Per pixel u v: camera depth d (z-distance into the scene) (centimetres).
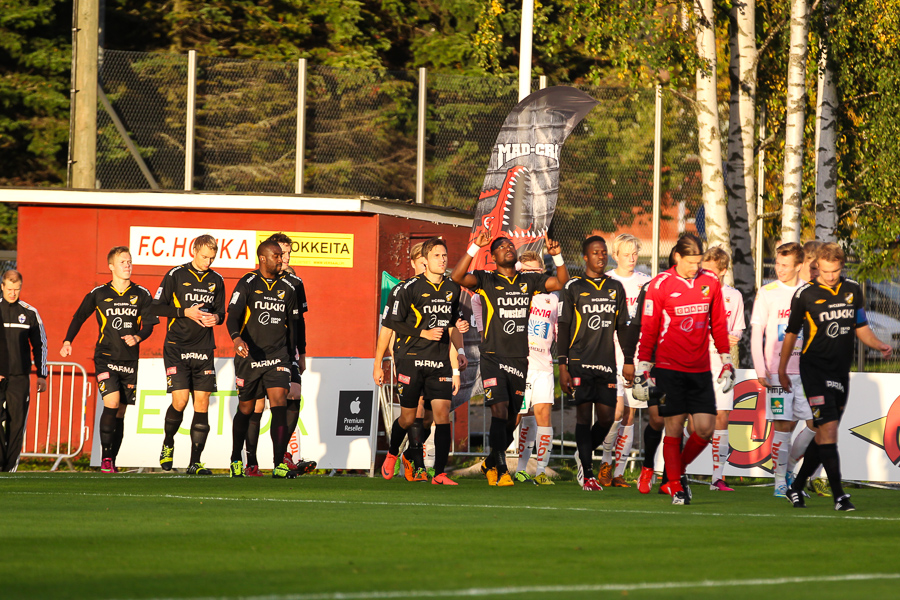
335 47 7719
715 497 3073
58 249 4466
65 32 7612
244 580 1505
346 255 4338
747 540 2000
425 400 3428
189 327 3641
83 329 4494
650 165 5734
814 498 3159
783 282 3144
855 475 3556
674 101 5731
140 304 3853
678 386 2689
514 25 7200
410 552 1792
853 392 3591
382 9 7869
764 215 5644
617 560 1730
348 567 1630
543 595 1409
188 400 3738
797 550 1872
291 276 3528
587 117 5781
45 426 4484
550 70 7450
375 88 6431
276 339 3484
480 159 6278
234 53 7612
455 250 4850
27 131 7431
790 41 4950
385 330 3306
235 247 4394
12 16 7275
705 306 2639
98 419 3969
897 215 5766
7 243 7306
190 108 6019
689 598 1401
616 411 3438
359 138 6438
